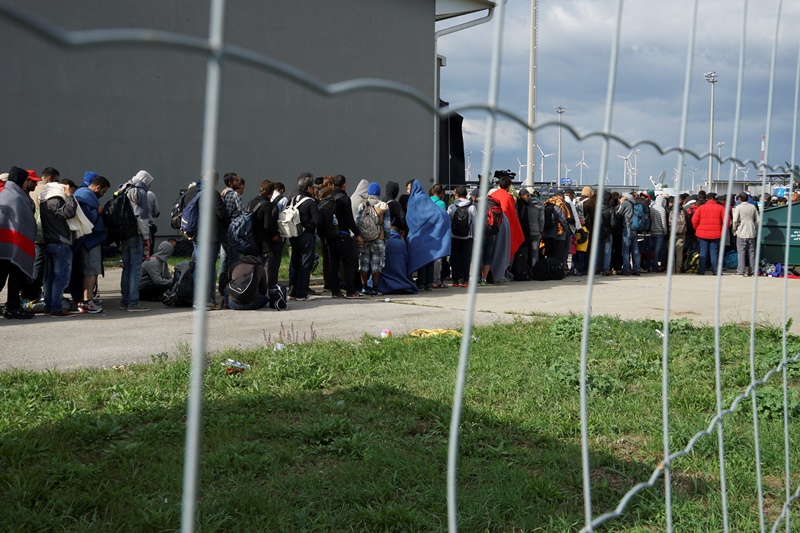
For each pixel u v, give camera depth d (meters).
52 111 16.09
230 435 4.54
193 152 17.98
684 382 6.04
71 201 8.87
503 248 13.93
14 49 15.59
